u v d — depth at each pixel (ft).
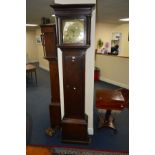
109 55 18.35
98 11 12.64
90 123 8.93
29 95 15.67
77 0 7.43
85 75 7.92
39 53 29.99
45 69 27.68
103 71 19.63
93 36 7.62
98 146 8.24
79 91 7.75
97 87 17.40
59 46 7.13
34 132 9.43
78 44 7.01
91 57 7.88
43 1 9.07
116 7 10.98
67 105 8.07
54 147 8.17
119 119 10.91
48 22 8.91
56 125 9.53
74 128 8.26
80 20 6.86
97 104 8.99
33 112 12.02
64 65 7.45
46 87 18.28
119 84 17.47
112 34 21.94
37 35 30.09
